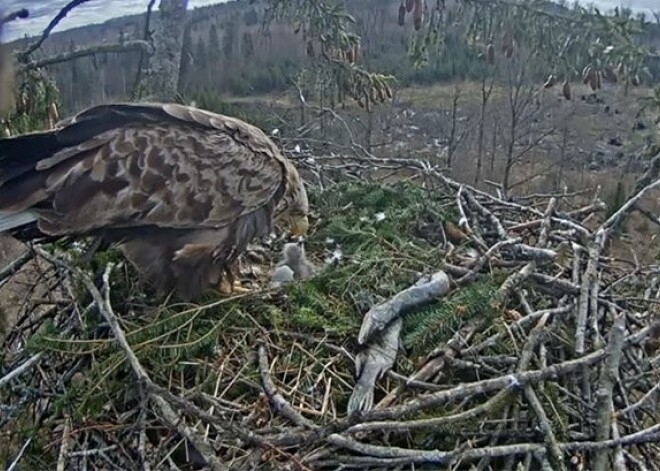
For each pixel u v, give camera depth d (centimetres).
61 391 135
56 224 138
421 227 181
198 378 134
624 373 141
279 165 156
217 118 152
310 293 152
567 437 127
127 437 126
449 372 137
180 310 151
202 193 145
